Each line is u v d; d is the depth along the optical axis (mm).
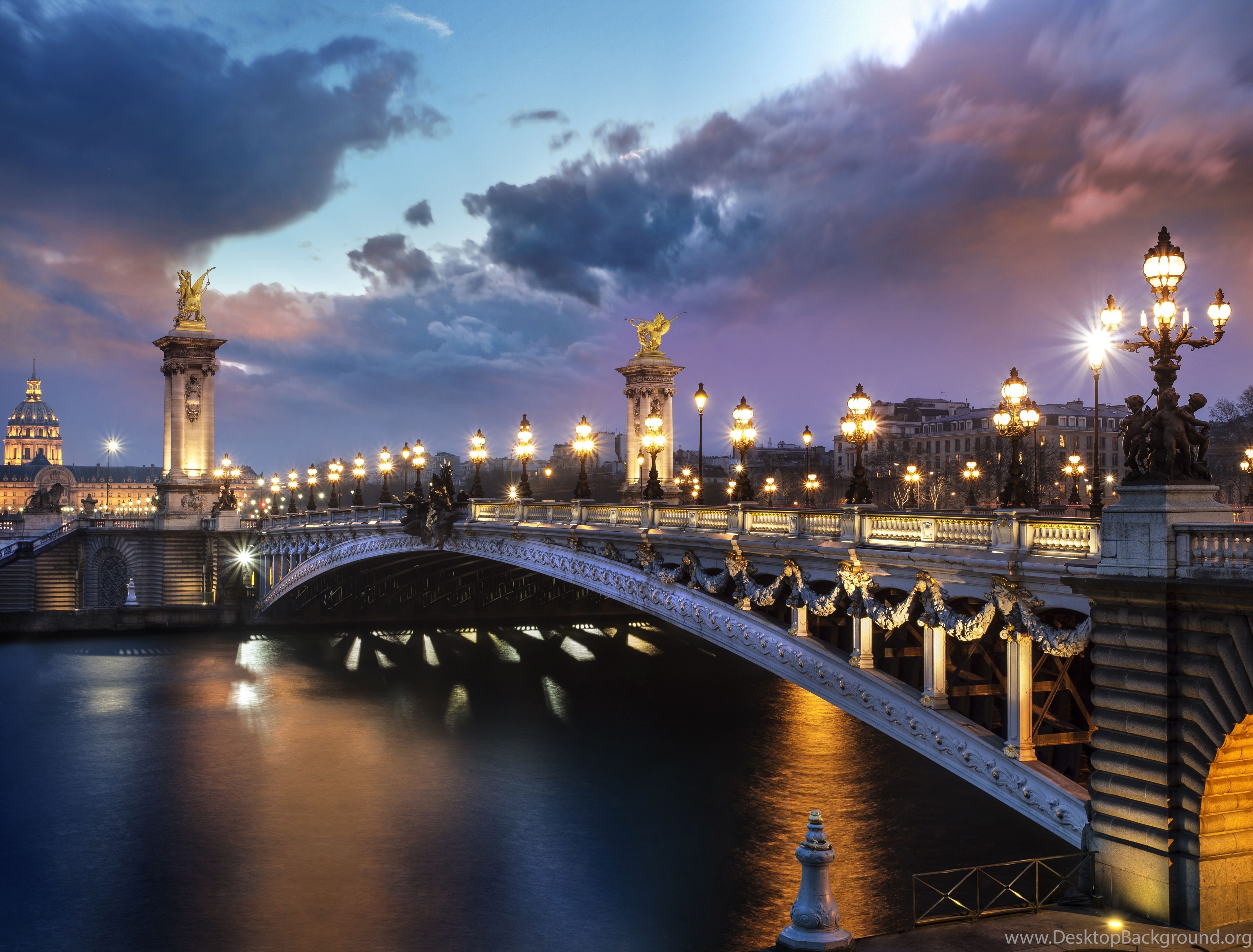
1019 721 25484
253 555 112438
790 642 34906
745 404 39781
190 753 55031
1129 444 22047
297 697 70000
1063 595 24031
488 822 43500
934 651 28578
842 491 155375
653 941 32031
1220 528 20000
